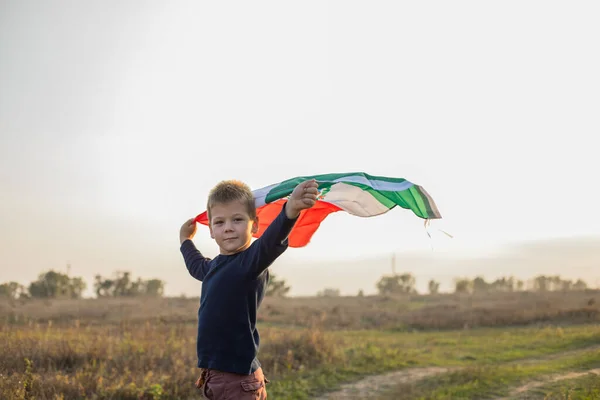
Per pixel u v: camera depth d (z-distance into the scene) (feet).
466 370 38.86
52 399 27.35
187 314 89.76
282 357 42.60
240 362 10.85
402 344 59.57
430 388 36.01
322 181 12.03
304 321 90.89
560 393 31.40
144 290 190.08
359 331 81.41
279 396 34.35
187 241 13.65
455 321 86.69
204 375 11.18
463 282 220.23
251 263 10.81
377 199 12.06
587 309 87.92
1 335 39.34
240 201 11.40
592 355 43.52
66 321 79.56
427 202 11.48
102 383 30.66
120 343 41.27
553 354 51.65
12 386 27.09
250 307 11.02
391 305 120.98
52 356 34.81
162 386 31.60
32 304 99.66
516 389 34.19
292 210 10.30
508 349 55.21
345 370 41.39
